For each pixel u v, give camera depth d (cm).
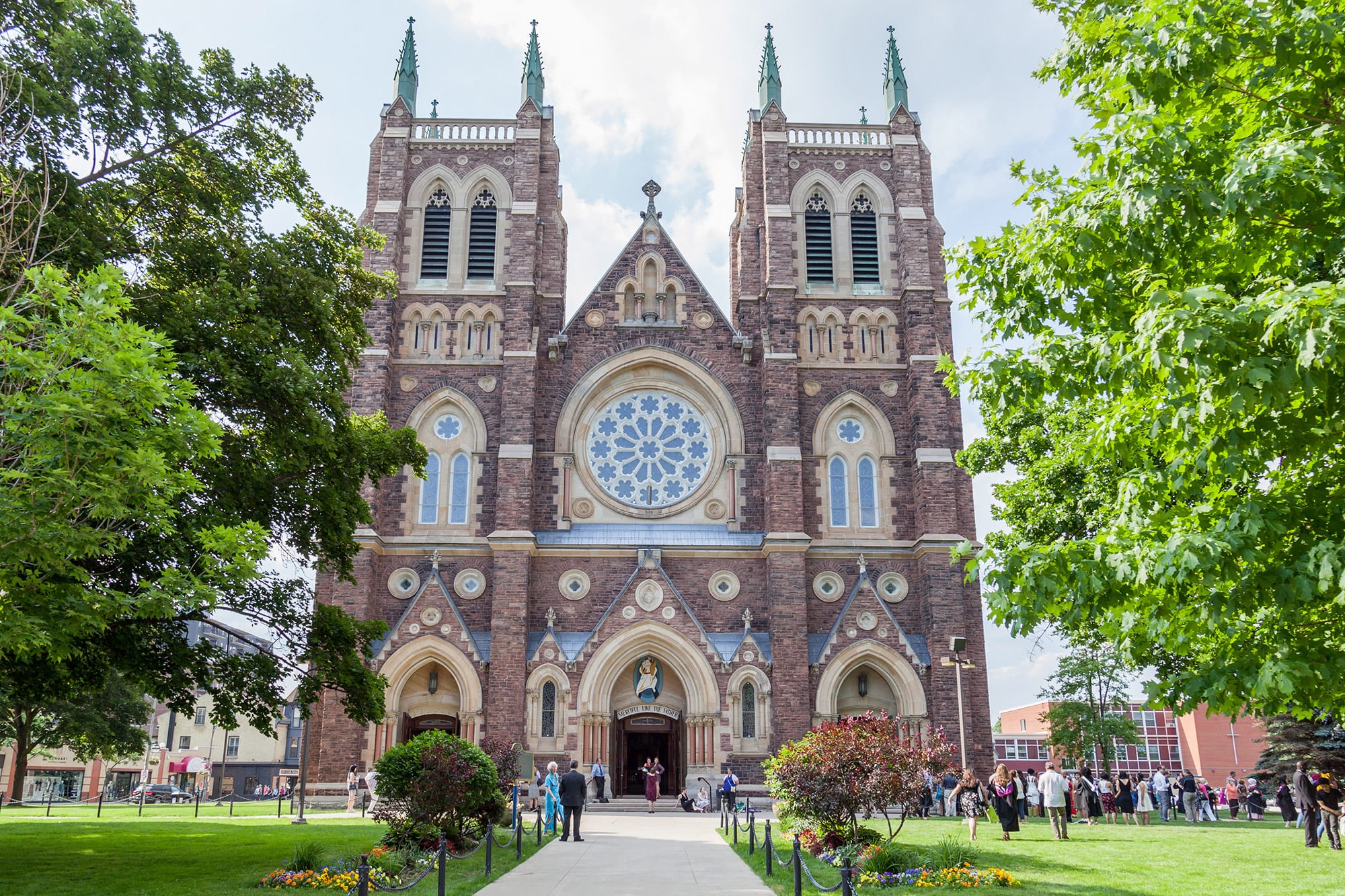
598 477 5147
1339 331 1066
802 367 5238
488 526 4931
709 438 5216
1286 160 1213
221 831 3347
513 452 4869
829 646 4669
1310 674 1292
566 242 6009
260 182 3061
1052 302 1603
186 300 2545
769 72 5656
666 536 4984
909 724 4556
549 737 4503
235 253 2836
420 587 4697
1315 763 5106
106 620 2017
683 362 5256
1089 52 1619
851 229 5506
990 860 2398
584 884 2091
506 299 5162
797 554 4766
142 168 2736
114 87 2634
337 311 3231
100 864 2400
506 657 4566
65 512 1659
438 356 5144
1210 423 1252
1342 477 1321
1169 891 1905
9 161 2322
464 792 2578
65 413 1603
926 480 4944
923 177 5612
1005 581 1445
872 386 5234
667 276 5394
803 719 4528
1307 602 1277
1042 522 3369
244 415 2697
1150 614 1414
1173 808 4456
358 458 3045
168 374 2153
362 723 2917
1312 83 1356
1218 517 1349
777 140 5469
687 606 4666
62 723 6309
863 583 4766
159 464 1666
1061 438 3275
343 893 1959
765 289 5228
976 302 1688
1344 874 2156
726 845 2870
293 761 10962
